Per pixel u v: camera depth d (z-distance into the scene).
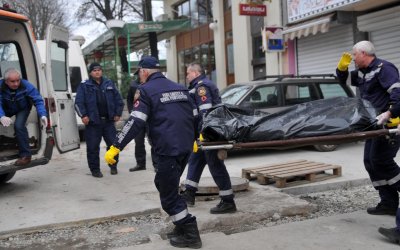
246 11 14.30
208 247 4.36
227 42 18.22
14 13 6.57
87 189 6.67
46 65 6.96
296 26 13.02
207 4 19.89
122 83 15.72
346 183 6.73
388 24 11.16
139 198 6.05
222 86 18.38
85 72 12.89
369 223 4.93
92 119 7.39
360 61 4.92
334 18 11.95
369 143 5.06
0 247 4.66
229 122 4.46
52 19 23.97
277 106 9.41
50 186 6.96
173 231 4.59
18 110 6.48
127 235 4.91
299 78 9.96
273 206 5.42
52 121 7.00
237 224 5.09
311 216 5.41
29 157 6.40
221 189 5.16
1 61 7.14
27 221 5.20
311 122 4.60
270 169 6.96
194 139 4.48
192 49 21.45
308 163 7.32
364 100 4.94
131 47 21.23
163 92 4.26
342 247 4.29
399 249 4.21
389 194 5.16
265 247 4.32
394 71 4.74
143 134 7.87
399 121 4.80
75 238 4.86
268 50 13.81
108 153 4.18
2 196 6.41
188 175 5.52
